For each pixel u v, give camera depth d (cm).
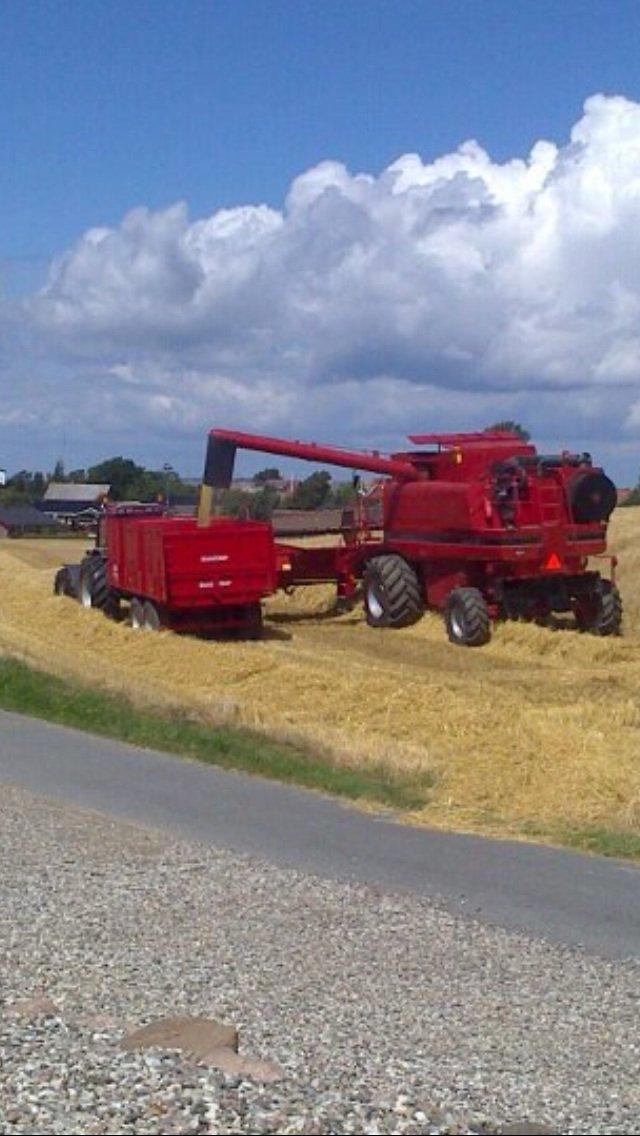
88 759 1734
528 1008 869
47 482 10844
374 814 1467
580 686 2328
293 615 3334
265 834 1361
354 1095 639
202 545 2945
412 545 3017
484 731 1864
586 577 2817
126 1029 754
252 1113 593
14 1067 650
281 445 3075
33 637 3138
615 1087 722
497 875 1223
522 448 2981
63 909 1072
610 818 1449
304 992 891
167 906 1091
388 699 2106
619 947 1011
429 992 898
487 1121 620
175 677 2536
